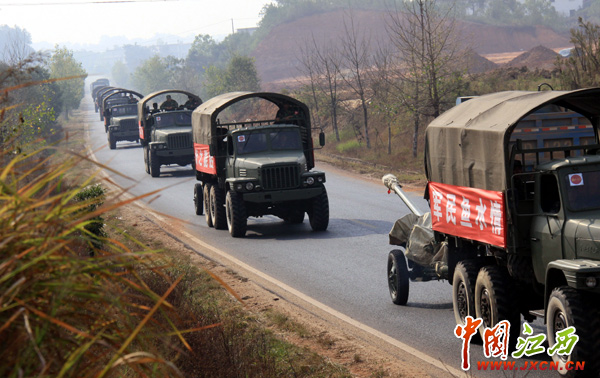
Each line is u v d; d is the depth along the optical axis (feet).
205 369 31.99
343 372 35.73
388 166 142.92
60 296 12.53
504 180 37.27
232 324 42.55
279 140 85.71
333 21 581.12
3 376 12.10
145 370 14.34
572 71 126.11
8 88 13.94
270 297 53.31
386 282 57.67
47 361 12.73
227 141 86.48
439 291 54.54
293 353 39.01
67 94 335.06
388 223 85.56
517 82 167.02
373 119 184.75
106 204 14.10
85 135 262.67
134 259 14.80
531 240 36.81
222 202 86.94
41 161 14.58
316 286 57.16
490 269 38.96
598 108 42.96
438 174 45.37
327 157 165.07
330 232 81.87
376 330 44.78
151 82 506.89
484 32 582.76
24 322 12.45
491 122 39.45
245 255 70.79
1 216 13.10
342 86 215.31
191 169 159.22
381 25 543.80
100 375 12.76
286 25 595.47
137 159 181.98
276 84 427.33
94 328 14.46
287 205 82.84
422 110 141.28
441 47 137.18
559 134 45.37
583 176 35.09
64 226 13.65
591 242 32.19
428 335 43.21
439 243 46.62
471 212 41.09
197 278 58.34
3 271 12.60
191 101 160.86
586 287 30.25
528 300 38.47
